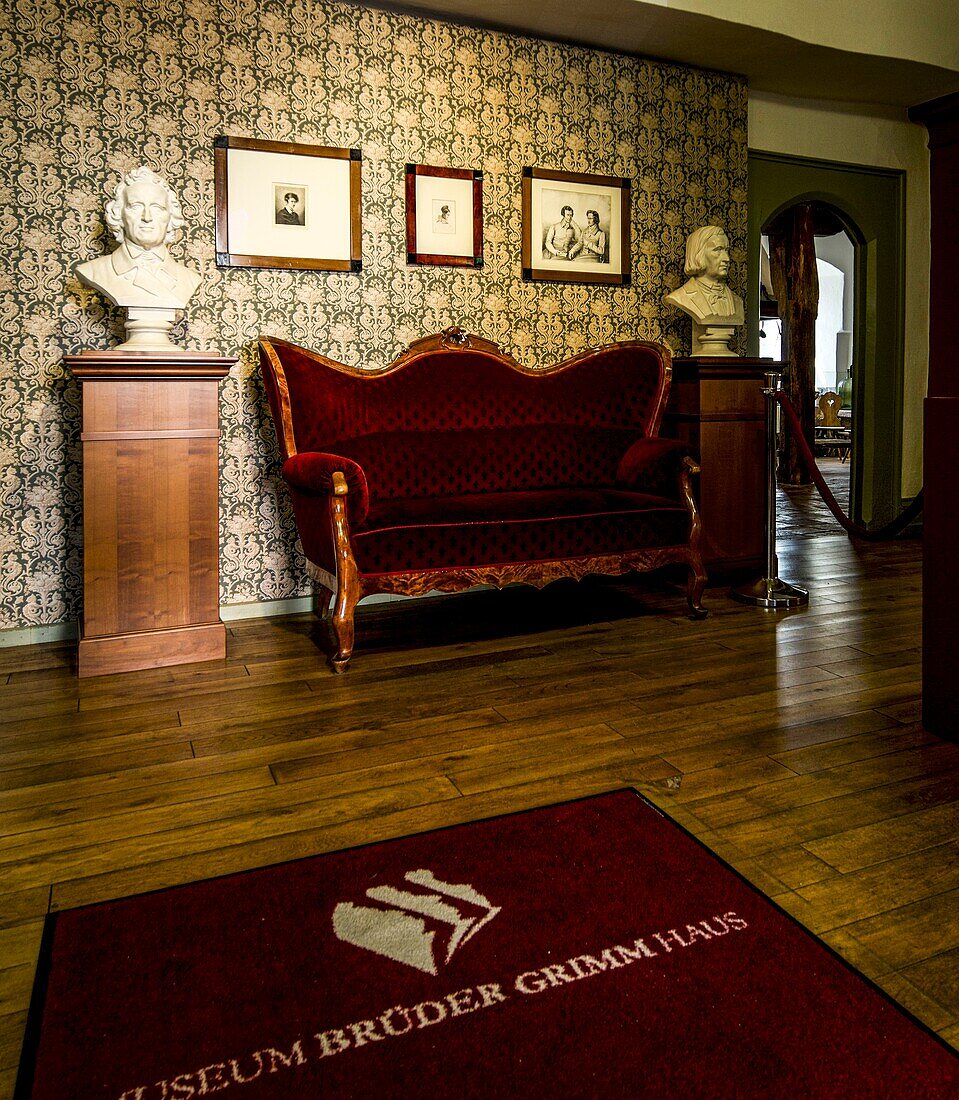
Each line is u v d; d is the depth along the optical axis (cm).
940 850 170
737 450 439
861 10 460
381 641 343
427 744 231
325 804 195
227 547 382
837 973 132
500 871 163
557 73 432
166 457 307
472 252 416
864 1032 119
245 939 143
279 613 394
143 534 306
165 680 292
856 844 173
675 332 476
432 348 392
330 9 379
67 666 312
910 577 450
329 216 385
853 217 587
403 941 142
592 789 201
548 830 180
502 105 420
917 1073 112
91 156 343
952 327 217
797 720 244
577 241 443
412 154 401
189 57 356
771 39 438
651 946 139
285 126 375
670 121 466
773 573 405
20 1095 110
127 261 308
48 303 340
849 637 334
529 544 326
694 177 475
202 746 231
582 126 441
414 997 128
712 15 412
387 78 393
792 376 943
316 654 324
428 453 379
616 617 377
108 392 298
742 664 300
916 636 333
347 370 374
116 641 301
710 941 140
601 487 397
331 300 390
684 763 215
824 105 554
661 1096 109
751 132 530
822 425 1238
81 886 162
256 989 131
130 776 212
